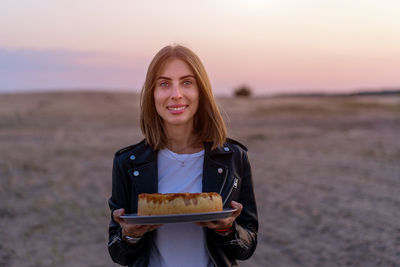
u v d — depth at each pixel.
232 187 2.08
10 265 5.12
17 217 7.09
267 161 11.47
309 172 9.80
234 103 35.38
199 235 2.05
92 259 5.36
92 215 7.22
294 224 6.27
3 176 9.98
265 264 4.95
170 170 2.14
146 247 2.03
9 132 18.31
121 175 2.15
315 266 4.80
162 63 2.07
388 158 10.84
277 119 23.84
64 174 10.35
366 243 5.24
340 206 6.96
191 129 2.20
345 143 13.85
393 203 6.92
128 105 32.00
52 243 5.94
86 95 36.66
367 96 57.69
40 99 33.12
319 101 40.16
